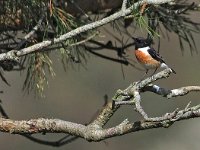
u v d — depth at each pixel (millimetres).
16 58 7789
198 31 9445
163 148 24594
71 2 8805
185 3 9508
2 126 7570
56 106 22656
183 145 25078
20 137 23219
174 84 23141
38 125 7496
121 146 24344
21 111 22141
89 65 22359
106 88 22562
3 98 21719
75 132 7246
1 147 23141
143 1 7652
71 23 8516
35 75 8641
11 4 8398
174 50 22641
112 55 17328
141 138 24656
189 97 22766
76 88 22594
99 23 7699
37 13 8422
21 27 8719
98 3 9297
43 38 8391
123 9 7664
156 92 7422
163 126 6703
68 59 8789
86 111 23016
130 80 22625
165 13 9062
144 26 7707
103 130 7039
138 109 6785
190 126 25484
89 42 9578
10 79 21000
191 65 22938
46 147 22969
